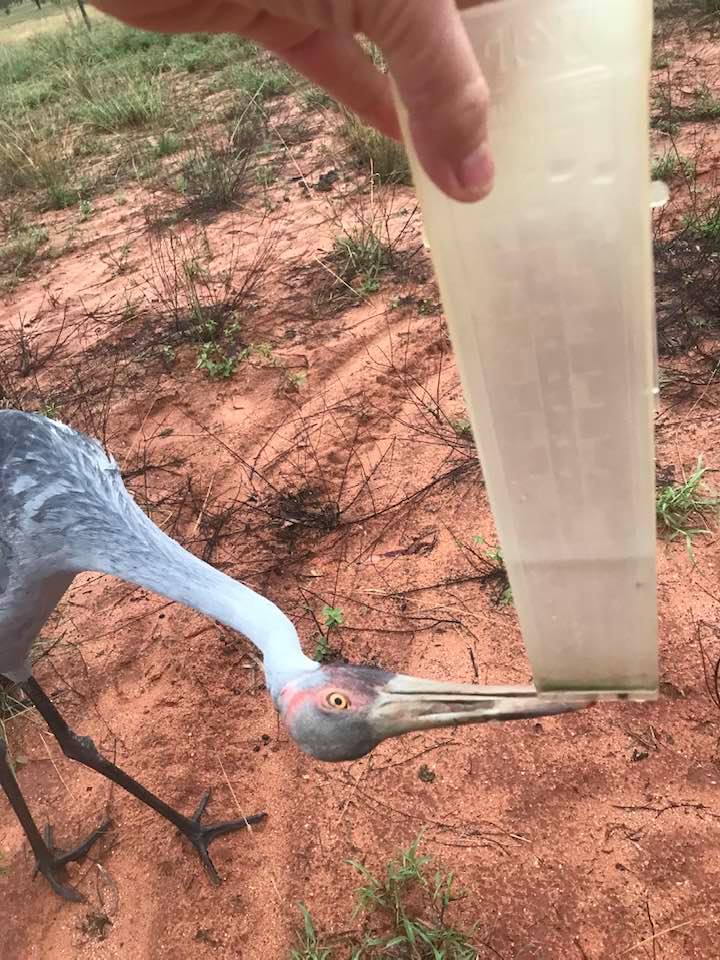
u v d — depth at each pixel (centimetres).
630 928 65
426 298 141
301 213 182
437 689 57
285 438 121
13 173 244
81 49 395
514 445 30
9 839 84
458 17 24
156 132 262
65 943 75
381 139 185
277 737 86
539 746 78
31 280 187
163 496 116
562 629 35
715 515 93
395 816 77
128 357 146
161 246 185
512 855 71
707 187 148
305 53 40
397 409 121
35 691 77
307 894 73
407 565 99
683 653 81
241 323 146
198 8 35
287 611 97
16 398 140
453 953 66
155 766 86
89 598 107
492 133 25
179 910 75
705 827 69
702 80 190
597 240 26
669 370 112
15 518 71
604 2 23
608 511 31
